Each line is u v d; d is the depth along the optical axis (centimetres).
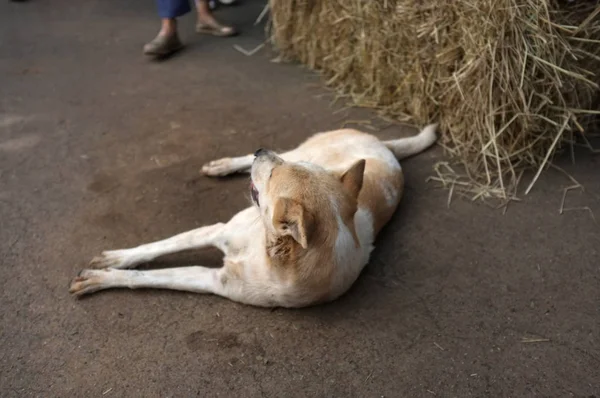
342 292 114
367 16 171
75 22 243
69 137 164
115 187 145
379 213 127
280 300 110
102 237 129
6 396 96
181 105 181
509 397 98
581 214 136
